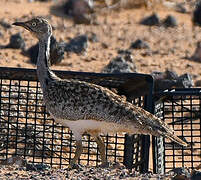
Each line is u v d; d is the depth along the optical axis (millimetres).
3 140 35875
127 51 70312
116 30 85562
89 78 34375
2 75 34906
